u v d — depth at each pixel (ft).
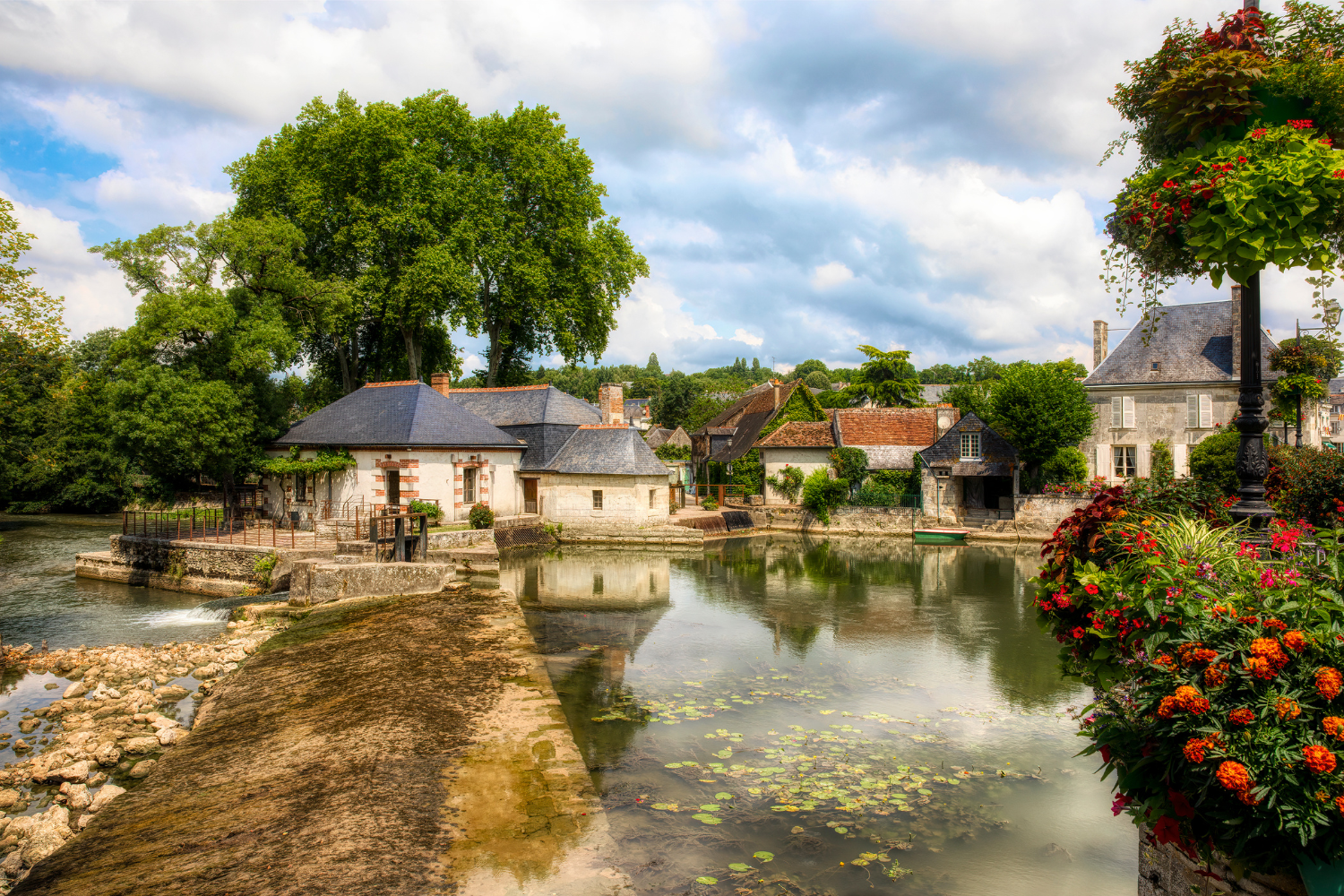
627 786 29.89
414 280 107.24
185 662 47.34
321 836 20.81
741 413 169.37
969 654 49.93
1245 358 16.52
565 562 90.94
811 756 32.91
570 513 109.50
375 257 114.42
